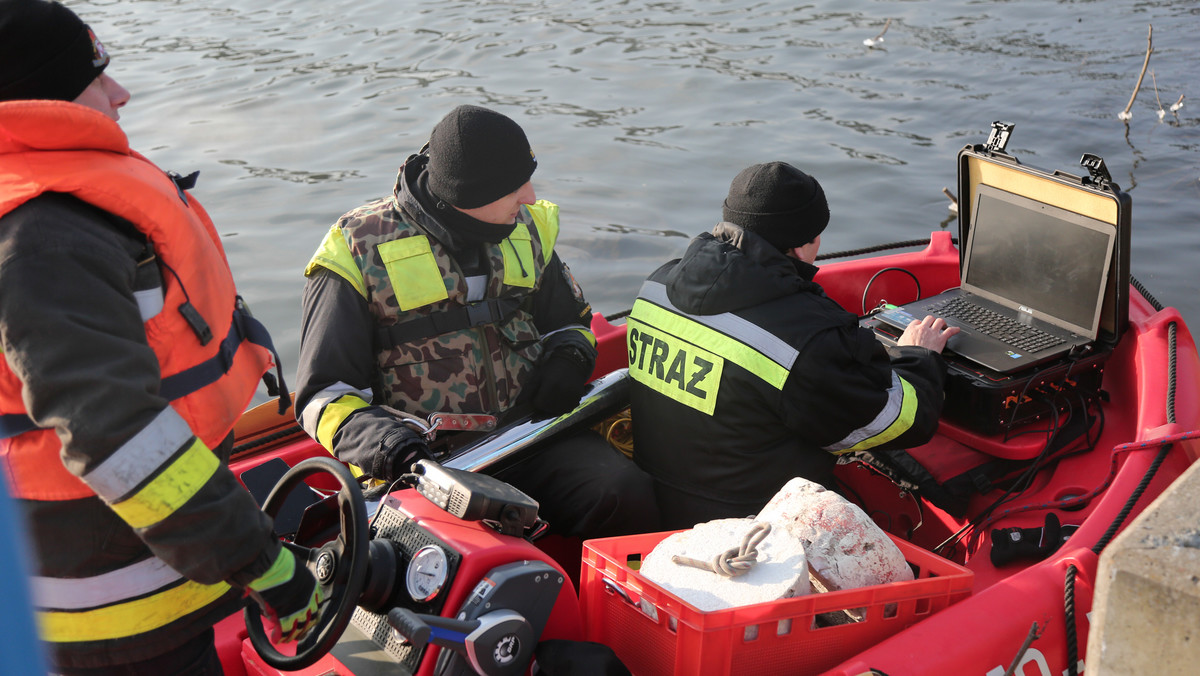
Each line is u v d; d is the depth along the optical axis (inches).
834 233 214.7
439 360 85.9
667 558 70.6
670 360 88.2
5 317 42.6
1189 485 51.6
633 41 382.3
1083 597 74.3
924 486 97.1
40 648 23.3
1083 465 98.9
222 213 227.5
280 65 358.6
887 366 87.0
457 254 86.6
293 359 169.2
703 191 237.6
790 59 352.2
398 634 63.2
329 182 245.6
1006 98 302.2
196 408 51.3
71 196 45.7
